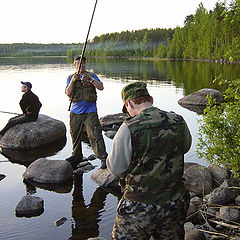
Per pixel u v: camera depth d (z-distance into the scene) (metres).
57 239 3.29
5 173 5.24
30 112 6.95
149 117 2.04
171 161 2.04
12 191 4.53
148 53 124.00
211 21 67.44
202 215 3.63
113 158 2.03
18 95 13.85
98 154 5.12
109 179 4.70
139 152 1.99
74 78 5.08
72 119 5.35
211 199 3.90
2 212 3.89
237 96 3.78
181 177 2.12
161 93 14.52
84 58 5.14
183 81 19.84
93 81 5.13
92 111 5.23
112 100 12.66
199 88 16.12
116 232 2.11
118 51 143.12
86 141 7.03
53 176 4.81
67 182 4.82
